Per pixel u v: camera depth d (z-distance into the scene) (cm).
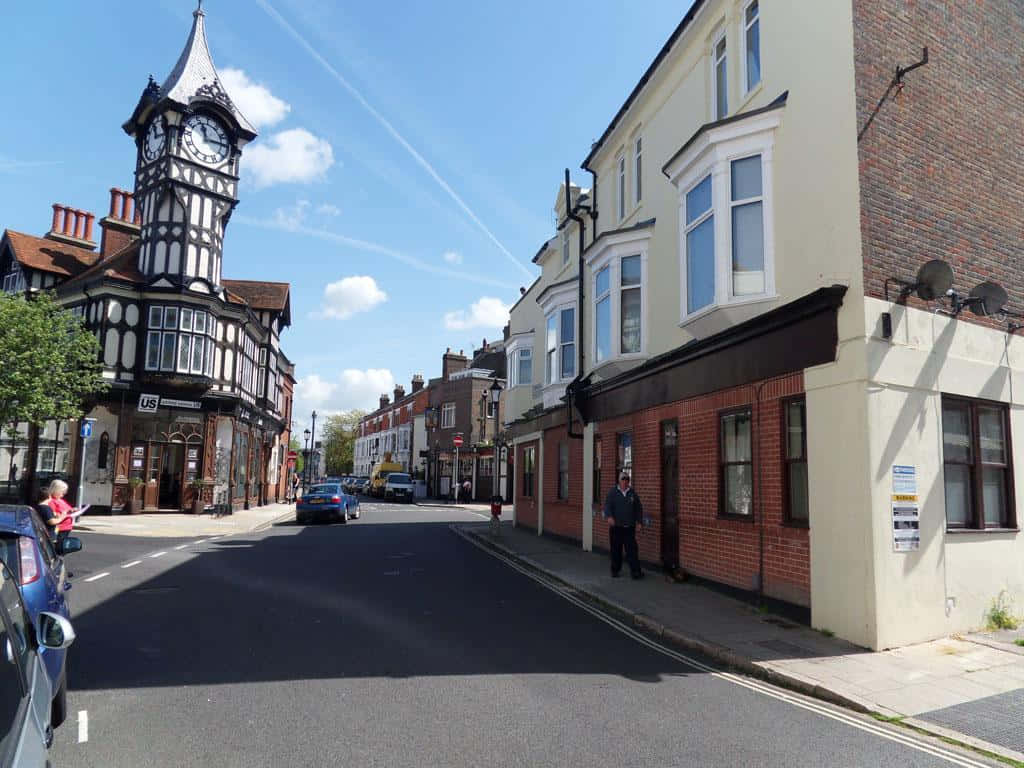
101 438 2433
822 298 827
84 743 475
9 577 378
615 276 1409
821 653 733
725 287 993
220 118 2753
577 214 1791
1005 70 987
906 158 863
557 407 1870
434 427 5288
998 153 961
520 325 2509
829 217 854
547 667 682
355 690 596
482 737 497
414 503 4459
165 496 2653
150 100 2703
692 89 1248
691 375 1148
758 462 966
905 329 823
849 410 796
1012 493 923
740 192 999
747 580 984
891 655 728
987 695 611
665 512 1264
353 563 1398
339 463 9006
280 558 1451
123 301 2503
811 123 896
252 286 3703
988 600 854
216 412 2650
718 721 545
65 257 2988
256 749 468
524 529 2230
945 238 885
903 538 779
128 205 3053
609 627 875
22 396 1762
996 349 926
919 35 901
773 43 993
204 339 2595
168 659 681
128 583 1105
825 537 821
